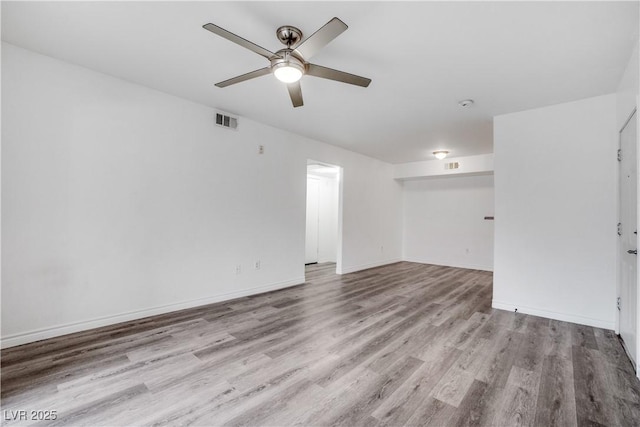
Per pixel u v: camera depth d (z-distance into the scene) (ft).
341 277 17.98
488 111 11.72
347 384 6.52
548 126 10.98
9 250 7.80
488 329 9.75
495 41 7.11
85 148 8.97
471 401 5.98
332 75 7.06
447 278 17.94
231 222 12.73
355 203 19.79
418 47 7.43
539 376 6.93
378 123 13.53
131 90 9.86
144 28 6.96
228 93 10.64
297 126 14.25
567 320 10.47
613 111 9.81
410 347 8.38
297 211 15.74
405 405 5.82
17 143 7.88
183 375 6.76
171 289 10.92
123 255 9.75
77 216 8.84
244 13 6.31
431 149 18.39
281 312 11.23
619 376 6.96
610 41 7.00
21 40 7.56
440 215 23.11
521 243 11.43
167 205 10.77
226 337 8.87
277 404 5.80
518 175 11.54
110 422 5.22
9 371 6.75
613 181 9.77
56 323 8.54
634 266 7.58
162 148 10.61
